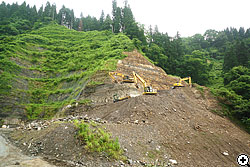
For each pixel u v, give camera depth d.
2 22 71.88
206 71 48.84
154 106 16.72
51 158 8.84
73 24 96.12
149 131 12.29
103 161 8.17
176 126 14.10
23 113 28.05
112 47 43.75
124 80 23.28
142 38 56.38
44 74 41.94
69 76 39.09
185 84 35.22
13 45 45.69
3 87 30.83
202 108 22.95
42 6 95.19
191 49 71.38
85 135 9.51
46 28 74.12
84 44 55.69
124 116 15.24
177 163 9.34
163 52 52.44
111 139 9.73
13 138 12.68
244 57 47.28
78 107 24.83
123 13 77.06
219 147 12.27
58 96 32.91
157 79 34.22
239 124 21.95
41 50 53.31
